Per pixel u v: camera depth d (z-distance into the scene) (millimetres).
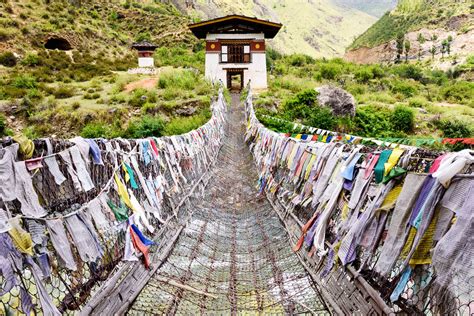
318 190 5234
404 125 24609
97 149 4770
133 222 5191
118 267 4930
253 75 33625
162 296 5176
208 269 6246
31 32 42469
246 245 7477
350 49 150875
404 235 3221
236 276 6039
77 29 48438
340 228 4547
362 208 4125
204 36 35750
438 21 116375
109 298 4367
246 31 33438
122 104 24938
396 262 3604
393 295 3393
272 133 10156
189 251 6773
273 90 31062
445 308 2766
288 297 5199
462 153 2795
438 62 93375
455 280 2594
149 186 6246
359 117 24250
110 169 5191
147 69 35844
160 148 7020
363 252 4191
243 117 23953
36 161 3719
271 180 9539
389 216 3607
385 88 38406
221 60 33719
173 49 58969
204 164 11719
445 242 2678
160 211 6586
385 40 127438
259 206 9828
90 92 28234
